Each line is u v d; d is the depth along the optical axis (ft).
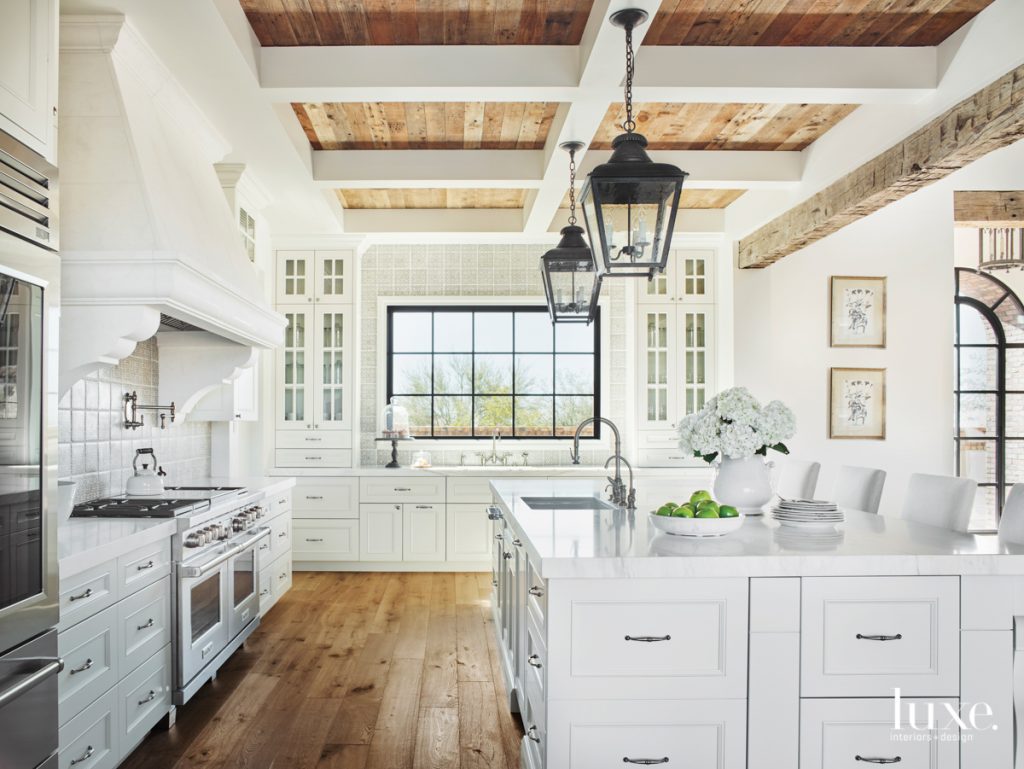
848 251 20.88
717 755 7.05
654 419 21.58
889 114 12.88
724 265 21.20
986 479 24.34
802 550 7.45
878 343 20.79
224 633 12.34
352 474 20.95
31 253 6.49
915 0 10.21
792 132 15.20
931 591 7.20
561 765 6.97
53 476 6.83
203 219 11.40
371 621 15.90
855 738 7.14
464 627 15.46
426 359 23.17
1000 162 20.54
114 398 12.72
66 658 7.59
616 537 8.23
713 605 7.06
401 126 14.56
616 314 23.17
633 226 8.91
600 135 15.07
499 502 12.85
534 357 23.22
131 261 9.20
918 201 20.99
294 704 11.30
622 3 9.04
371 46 11.32
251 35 10.80
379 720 10.71
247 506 13.61
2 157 6.08
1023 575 7.27
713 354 21.63
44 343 6.70
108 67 9.64
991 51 10.39
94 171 9.55
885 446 20.66
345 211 20.35
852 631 7.15
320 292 21.27
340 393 21.25
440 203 19.88
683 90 11.53
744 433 10.07
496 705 11.27
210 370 14.46
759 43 11.41
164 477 13.47
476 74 11.34
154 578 9.91
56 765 6.90
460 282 23.15
